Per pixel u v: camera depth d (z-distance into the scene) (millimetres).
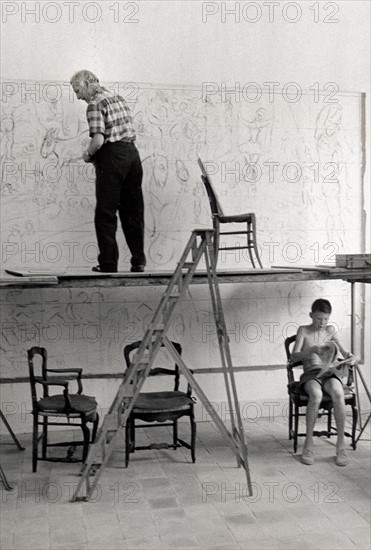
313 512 4770
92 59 6711
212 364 7094
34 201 6633
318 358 6191
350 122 7242
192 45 6895
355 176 7277
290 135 7121
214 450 6172
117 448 6242
